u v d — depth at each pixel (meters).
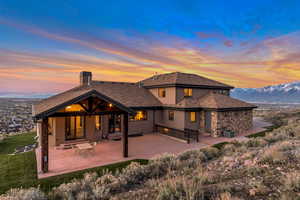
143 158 9.91
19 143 15.19
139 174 6.96
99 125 14.91
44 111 7.65
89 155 10.46
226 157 8.25
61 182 6.80
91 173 7.46
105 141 14.26
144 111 17.67
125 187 5.96
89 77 18.92
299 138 11.83
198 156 9.03
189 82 18.53
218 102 17.02
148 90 21.23
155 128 18.22
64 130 12.91
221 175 5.89
